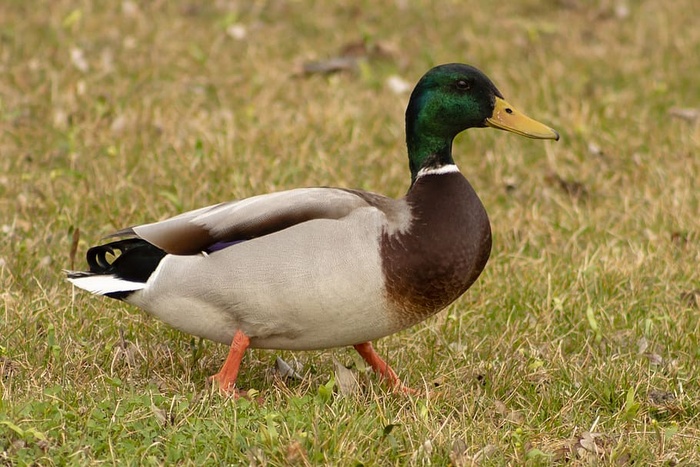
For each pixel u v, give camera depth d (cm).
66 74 1617
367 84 1705
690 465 800
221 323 850
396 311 830
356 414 805
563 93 1666
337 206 828
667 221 1266
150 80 1648
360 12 2062
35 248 1114
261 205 834
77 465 715
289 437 754
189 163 1339
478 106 914
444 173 893
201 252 838
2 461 722
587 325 1040
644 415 884
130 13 1928
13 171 1309
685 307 1073
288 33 1942
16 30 1794
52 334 910
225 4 2052
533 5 2136
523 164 1441
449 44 1912
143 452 738
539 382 930
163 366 925
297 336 845
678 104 1664
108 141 1405
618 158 1473
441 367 952
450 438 786
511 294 1083
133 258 871
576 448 810
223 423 771
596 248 1199
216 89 1639
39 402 782
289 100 1612
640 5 2147
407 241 822
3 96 1531
